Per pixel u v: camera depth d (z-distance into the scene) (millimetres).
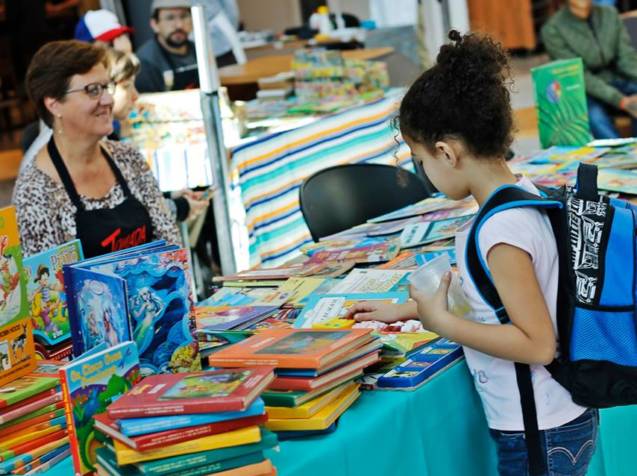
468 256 2021
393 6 8852
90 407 1880
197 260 5383
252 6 12352
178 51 5855
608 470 2695
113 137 4777
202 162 4984
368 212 4145
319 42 7461
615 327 2023
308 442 1938
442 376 2252
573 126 5027
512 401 2113
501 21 13859
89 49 3420
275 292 3000
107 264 2139
